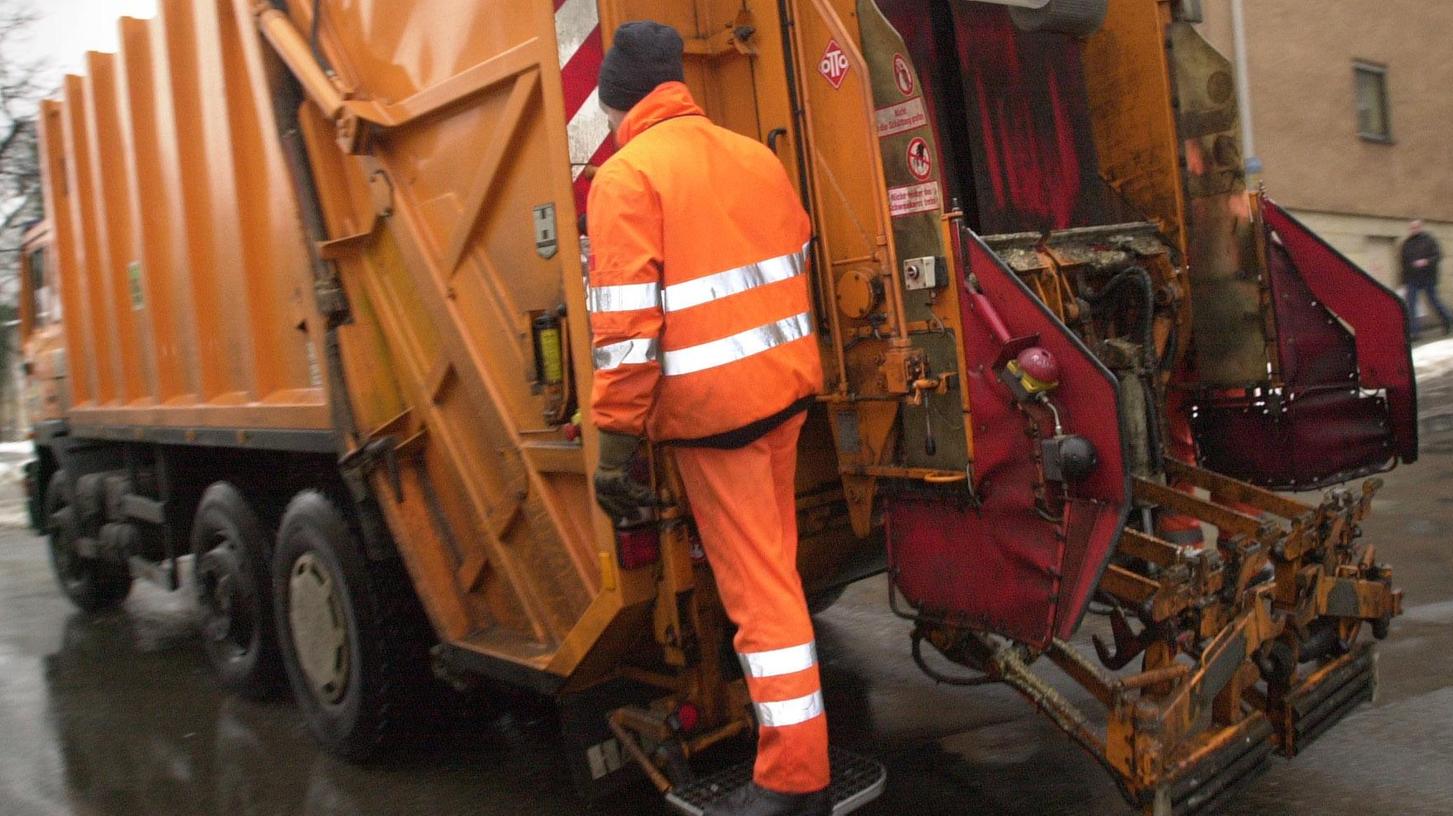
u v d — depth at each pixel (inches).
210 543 217.8
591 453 120.6
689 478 114.5
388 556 158.7
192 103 195.3
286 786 166.4
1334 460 157.9
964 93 146.1
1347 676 135.8
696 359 109.3
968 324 110.7
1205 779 113.1
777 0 122.9
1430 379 472.1
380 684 163.3
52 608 313.0
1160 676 111.7
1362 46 642.2
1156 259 155.6
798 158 122.8
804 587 146.6
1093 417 103.5
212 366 206.5
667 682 129.9
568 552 129.7
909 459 117.6
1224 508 133.1
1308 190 623.8
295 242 165.8
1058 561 105.9
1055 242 146.2
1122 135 163.0
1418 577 212.8
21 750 190.7
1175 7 158.2
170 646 258.7
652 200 106.4
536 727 182.5
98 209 245.8
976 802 138.6
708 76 129.6
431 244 141.5
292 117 162.6
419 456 154.6
